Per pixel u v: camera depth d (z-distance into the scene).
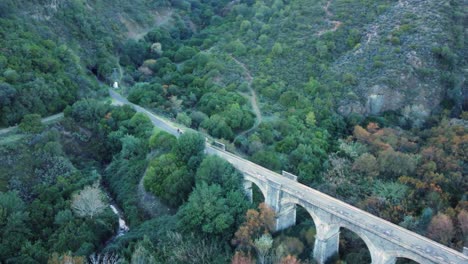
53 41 122.50
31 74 102.38
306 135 100.00
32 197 80.75
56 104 103.31
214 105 112.06
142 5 176.25
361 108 110.94
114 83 128.50
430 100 112.38
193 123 106.88
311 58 129.12
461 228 69.75
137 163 93.31
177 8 188.50
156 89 121.56
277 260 64.50
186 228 72.44
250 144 95.62
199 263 66.56
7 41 105.44
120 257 69.06
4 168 82.81
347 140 100.50
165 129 101.56
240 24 162.50
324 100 113.25
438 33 120.75
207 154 86.38
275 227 72.88
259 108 115.94
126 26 161.88
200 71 134.50
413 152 93.12
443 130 97.94
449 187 81.25
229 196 74.69
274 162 85.94
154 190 82.81
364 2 144.12
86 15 144.38
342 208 66.25
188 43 160.88
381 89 111.62
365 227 60.88
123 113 106.19
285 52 135.00
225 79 129.38
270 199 73.44
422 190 80.38
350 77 117.31
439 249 56.28
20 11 121.00
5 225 70.88
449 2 129.12
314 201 66.88
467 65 118.75
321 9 148.25
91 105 105.25
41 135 90.94
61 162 87.94
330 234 67.31
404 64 115.56
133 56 150.25
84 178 87.88
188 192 81.00
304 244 70.94
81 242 71.56
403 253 57.38
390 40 124.19
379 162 88.12
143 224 77.31
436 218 69.38
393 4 138.50
